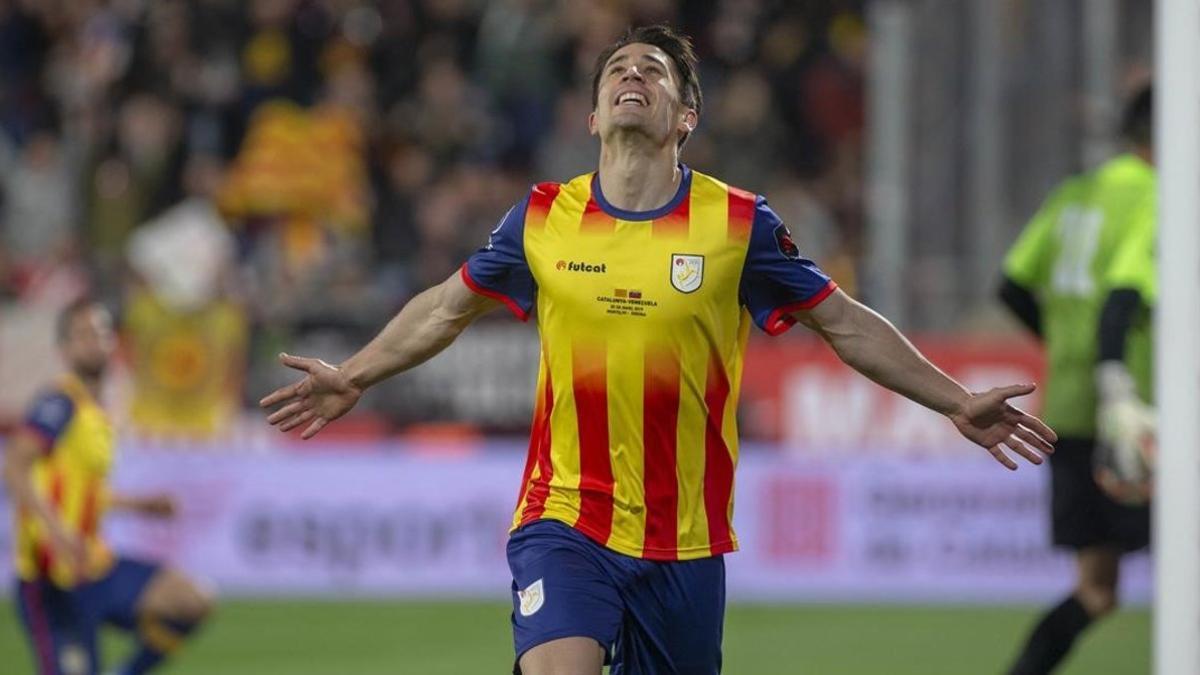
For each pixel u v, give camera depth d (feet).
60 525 67.26
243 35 133.90
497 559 113.80
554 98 136.05
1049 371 69.56
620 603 43.16
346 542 113.60
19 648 92.02
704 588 43.96
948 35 115.85
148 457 113.09
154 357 113.50
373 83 134.82
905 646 93.45
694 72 44.78
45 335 112.78
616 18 136.05
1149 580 112.37
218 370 114.11
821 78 135.74
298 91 132.05
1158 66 46.57
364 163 131.23
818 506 114.73
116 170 127.34
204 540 113.19
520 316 44.29
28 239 126.82
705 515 43.86
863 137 134.21
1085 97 112.98
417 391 114.83
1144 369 65.41
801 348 115.34
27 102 137.80
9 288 117.60
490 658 89.30
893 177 115.34
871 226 120.47
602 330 42.75
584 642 41.52
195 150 129.18
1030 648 67.56
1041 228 70.85
